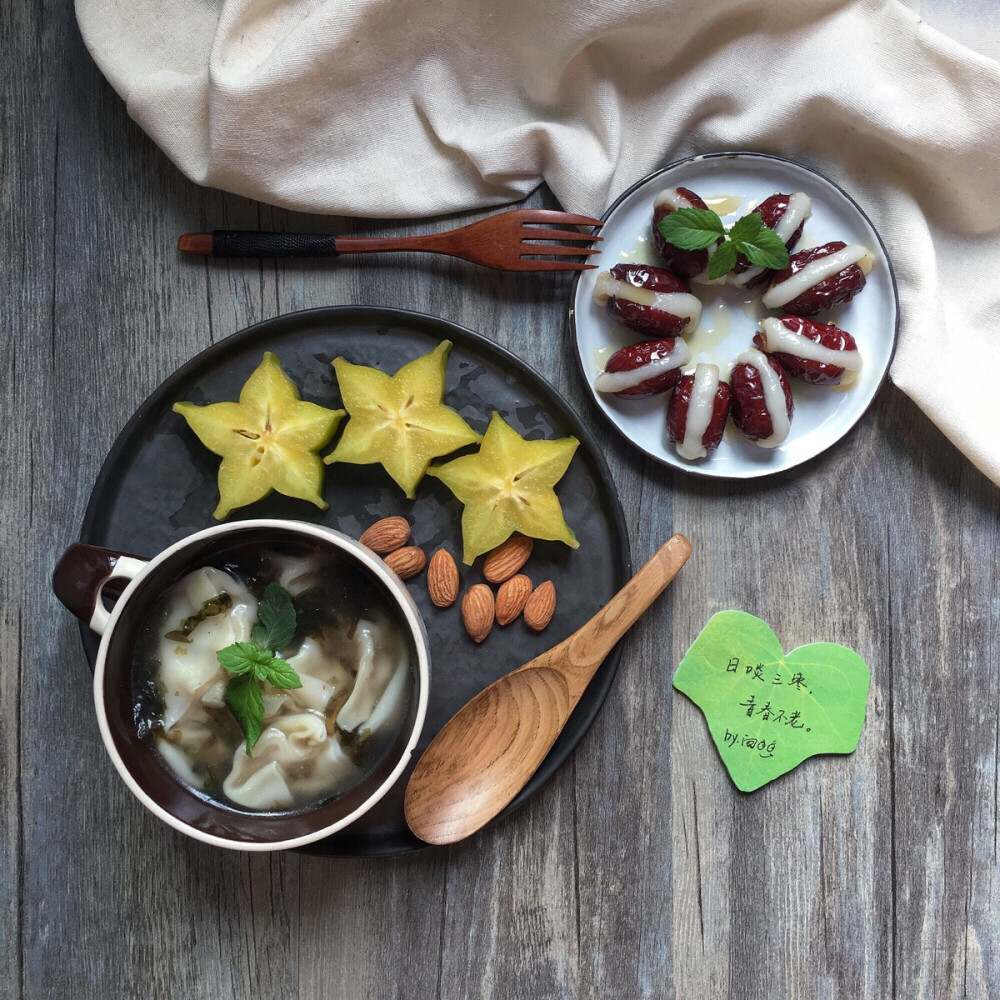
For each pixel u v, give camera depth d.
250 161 0.65
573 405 0.67
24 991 0.67
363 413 0.63
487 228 0.65
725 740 0.67
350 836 0.64
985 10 0.67
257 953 0.67
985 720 0.68
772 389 0.64
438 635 0.65
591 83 0.66
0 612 0.67
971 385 0.67
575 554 0.65
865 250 0.64
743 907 0.67
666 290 0.64
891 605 0.68
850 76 0.65
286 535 0.60
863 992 0.67
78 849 0.67
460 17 0.64
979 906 0.68
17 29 0.67
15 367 0.67
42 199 0.68
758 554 0.67
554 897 0.67
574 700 0.63
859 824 0.68
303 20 0.64
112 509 0.65
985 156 0.65
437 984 0.67
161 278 0.67
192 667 0.61
